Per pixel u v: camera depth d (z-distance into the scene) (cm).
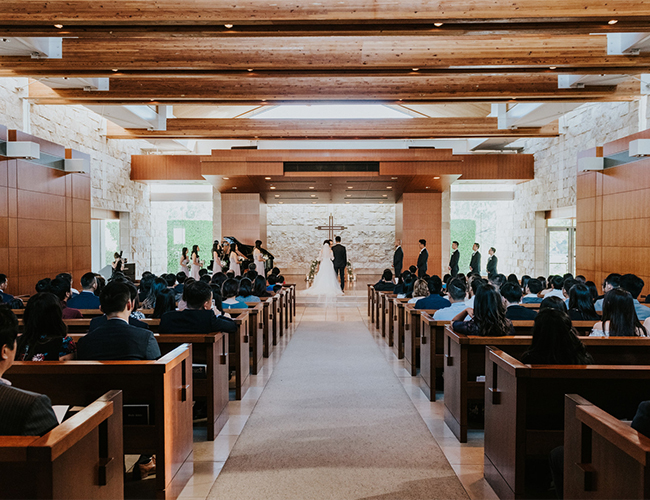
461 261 2242
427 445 351
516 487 255
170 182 1770
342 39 733
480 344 348
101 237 1636
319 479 296
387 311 786
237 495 276
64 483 162
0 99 955
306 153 1303
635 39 671
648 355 329
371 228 2014
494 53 729
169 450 272
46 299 277
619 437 161
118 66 745
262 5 539
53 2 539
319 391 495
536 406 263
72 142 1265
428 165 1243
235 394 475
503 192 1898
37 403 156
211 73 774
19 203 891
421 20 544
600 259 1037
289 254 2023
